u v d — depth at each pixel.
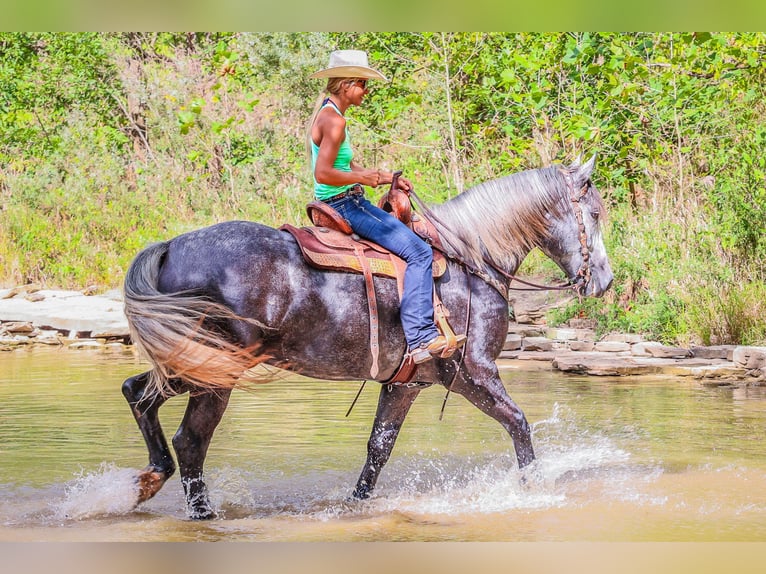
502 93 16.52
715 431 8.62
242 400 10.48
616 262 14.03
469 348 6.34
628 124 15.60
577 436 8.43
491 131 16.83
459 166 16.81
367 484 6.58
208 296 5.65
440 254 6.30
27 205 18.70
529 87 16.22
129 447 7.89
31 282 17.59
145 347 5.54
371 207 6.14
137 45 21.41
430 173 17.11
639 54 15.14
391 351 6.08
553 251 6.80
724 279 13.37
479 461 7.63
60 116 20.75
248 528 5.78
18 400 10.09
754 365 11.70
